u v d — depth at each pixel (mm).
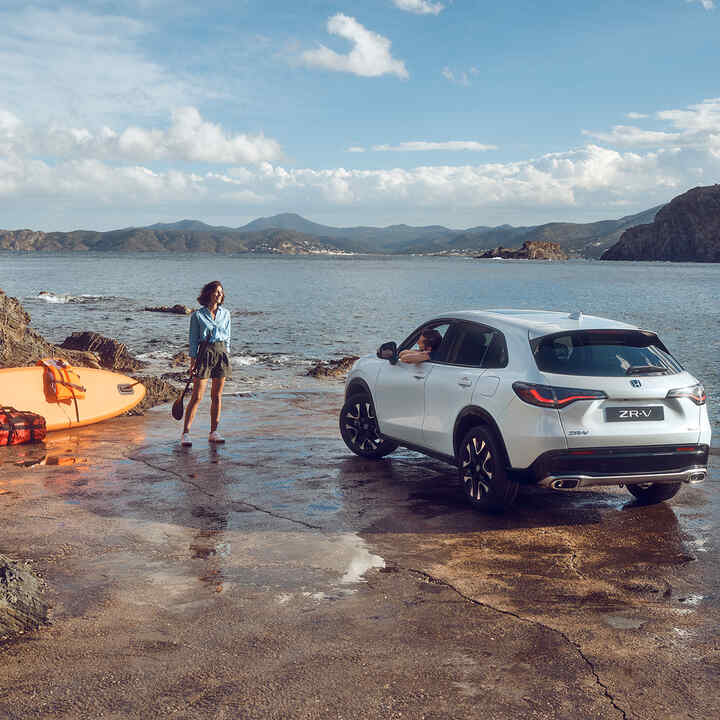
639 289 68875
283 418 10523
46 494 6398
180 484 6789
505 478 5770
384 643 3660
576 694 3191
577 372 5551
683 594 4367
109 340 17484
